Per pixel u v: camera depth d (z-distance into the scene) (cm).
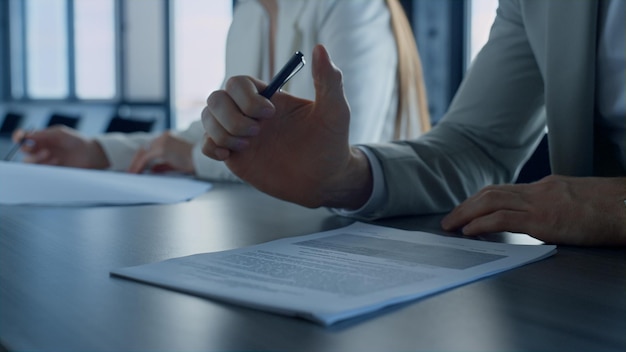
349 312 40
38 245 65
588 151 95
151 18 713
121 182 117
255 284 47
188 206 99
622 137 94
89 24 788
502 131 104
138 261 57
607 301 45
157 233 73
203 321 40
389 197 86
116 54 759
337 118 78
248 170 82
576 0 93
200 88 595
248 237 71
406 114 159
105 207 97
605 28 91
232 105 76
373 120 152
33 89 880
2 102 920
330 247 62
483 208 74
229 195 114
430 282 48
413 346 36
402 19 162
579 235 66
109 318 40
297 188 83
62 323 39
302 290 45
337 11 151
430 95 401
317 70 75
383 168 87
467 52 389
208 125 78
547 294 47
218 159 80
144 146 169
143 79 734
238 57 185
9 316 41
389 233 71
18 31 895
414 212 91
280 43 168
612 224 65
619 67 91
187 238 70
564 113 95
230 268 52
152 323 39
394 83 158
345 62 147
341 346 36
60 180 111
